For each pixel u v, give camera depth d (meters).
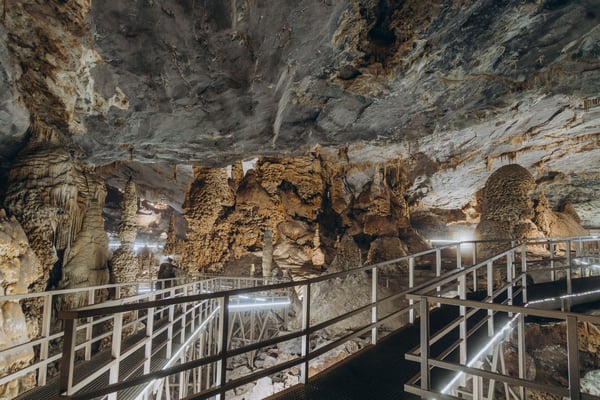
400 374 3.65
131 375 4.54
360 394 3.18
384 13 6.79
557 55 8.09
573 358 2.03
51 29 6.09
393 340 4.75
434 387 3.34
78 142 9.59
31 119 8.20
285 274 17.22
